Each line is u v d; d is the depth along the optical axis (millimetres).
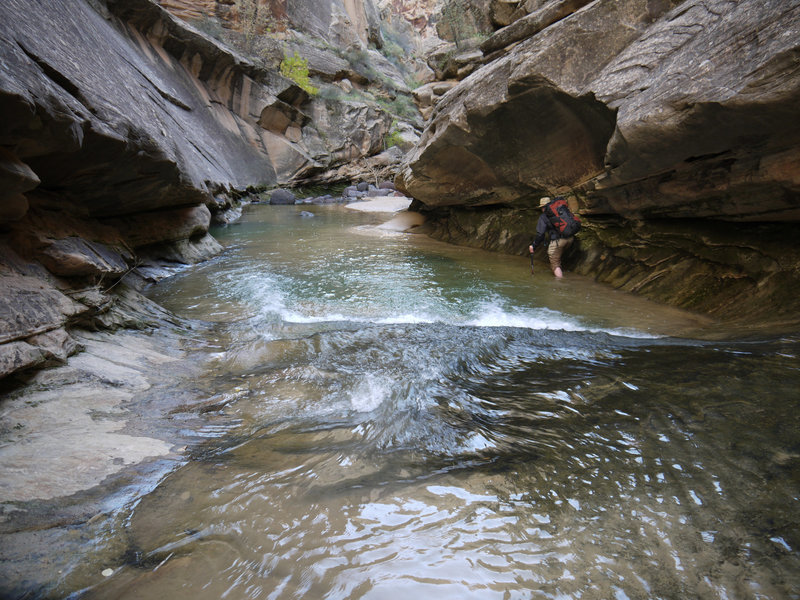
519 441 2707
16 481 2170
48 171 4723
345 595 1666
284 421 3025
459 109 8820
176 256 8344
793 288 4656
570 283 7164
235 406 3254
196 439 2795
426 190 11648
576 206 8219
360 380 3637
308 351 4320
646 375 3475
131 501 2162
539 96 7027
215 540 1930
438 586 1697
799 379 3062
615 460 2451
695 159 5141
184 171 7672
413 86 42406
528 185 8984
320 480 2361
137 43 16469
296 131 26797
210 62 20531
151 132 6188
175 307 5922
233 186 17672
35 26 4633
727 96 4129
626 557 1805
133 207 7074
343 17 34844
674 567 1746
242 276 7613
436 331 4875
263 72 23906
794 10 3768
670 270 6312
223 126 21062
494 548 1876
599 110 6387
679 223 6434
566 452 2561
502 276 7672
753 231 5434
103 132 4695
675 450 2486
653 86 5129
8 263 3672
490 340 4531
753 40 4078
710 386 3135
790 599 1581
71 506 2080
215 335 4902
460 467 2469
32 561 1748
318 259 9078
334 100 29156
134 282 6715
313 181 26953
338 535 1964
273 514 2100
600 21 6230
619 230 7578
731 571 1711
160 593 1654
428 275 7727
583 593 1647
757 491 2119
